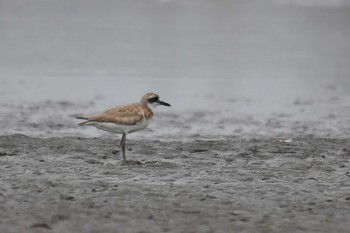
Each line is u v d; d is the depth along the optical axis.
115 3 46.03
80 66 29.41
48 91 24.14
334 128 18.88
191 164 13.03
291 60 32.25
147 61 30.86
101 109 21.23
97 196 10.32
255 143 15.19
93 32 38.16
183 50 33.91
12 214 9.22
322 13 43.09
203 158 13.62
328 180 11.88
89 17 42.53
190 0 46.12
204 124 19.14
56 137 16.11
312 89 25.70
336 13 43.12
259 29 39.84
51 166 12.54
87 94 23.78
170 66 29.83
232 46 35.28
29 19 41.25
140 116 13.01
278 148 14.63
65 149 14.06
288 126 19.11
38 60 30.56
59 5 45.50
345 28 40.50
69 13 43.53
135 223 8.94
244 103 22.75
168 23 41.03
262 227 8.92
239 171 12.48
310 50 34.78
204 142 15.18
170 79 27.00
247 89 25.42
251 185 11.38
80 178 11.62
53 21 41.03
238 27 40.25
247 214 9.52
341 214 9.63
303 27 40.50
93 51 33.06
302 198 10.53
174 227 8.82
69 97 23.16
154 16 43.16
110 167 12.58
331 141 15.65
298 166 13.00
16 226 8.68
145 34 37.94
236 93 24.59
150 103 13.27
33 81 26.02
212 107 21.89
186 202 10.10
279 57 32.88
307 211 9.76
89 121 12.91
